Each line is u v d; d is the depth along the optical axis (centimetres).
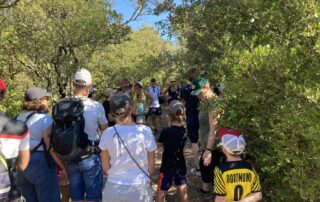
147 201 338
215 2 651
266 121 354
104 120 435
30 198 414
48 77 1315
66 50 1270
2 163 285
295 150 321
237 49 378
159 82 1650
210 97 433
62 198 492
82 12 1197
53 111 405
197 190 584
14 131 301
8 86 759
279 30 399
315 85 294
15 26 1171
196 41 786
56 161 412
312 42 311
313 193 302
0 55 1116
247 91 348
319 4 314
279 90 334
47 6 1213
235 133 339
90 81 443
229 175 327
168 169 480
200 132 539
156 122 1202
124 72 1558
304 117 296
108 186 335
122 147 333
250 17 439
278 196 363
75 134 395
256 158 390
